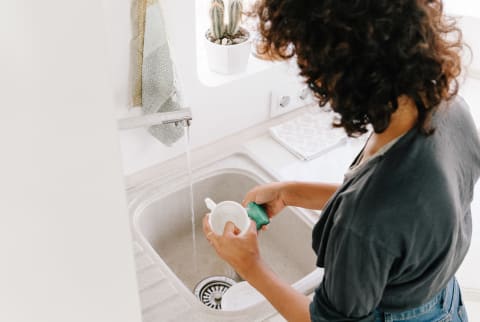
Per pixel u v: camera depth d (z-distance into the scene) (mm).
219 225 1052
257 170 1425
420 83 579
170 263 1419
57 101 307
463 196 741
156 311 1047
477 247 1226
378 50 545
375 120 602
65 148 324
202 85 1332
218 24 1312
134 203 1316
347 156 1473
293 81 1518
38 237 338
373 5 534
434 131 657
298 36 580
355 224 653
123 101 1222
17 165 305
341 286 709
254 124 1554
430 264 710
